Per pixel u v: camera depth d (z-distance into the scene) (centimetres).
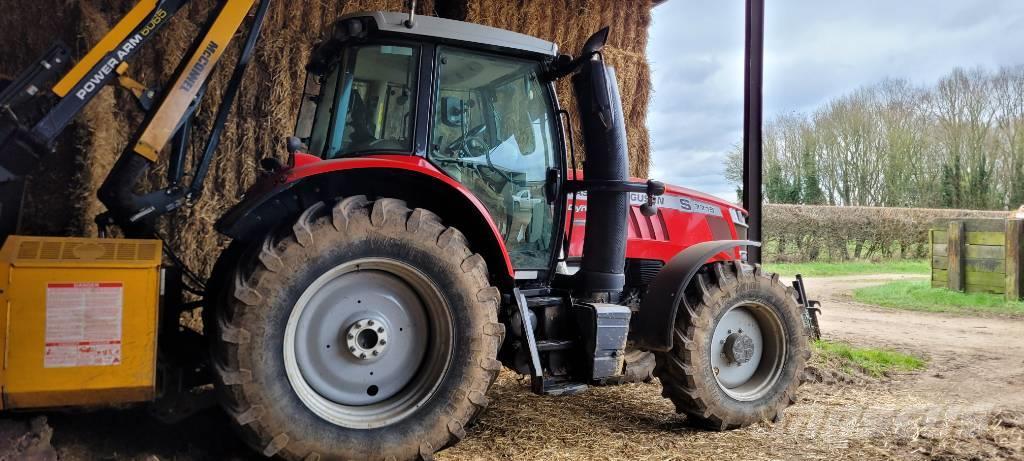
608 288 337
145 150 276
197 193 305
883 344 626
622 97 628
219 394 246
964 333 702
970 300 943
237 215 265
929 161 2366
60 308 231
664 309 329
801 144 2489
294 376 258
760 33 621
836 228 1789
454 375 279
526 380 443
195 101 296
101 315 236
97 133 403
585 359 319
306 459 254
